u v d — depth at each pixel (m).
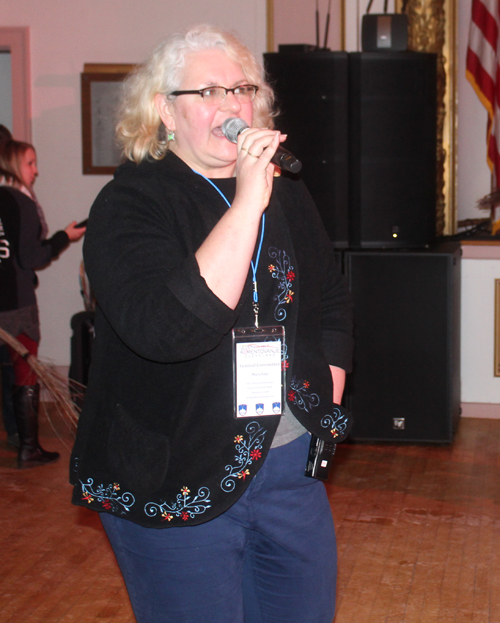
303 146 3.66
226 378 1.25
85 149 4.51
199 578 1.26
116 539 1.30
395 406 3.81
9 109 4.81
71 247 4.62
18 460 3.65
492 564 2.64
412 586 2.51
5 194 3.61
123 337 1.14
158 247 1.17
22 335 3.65
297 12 4.27
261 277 1.30
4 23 4.50
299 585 1.38
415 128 3.63
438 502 3.16
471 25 4.22
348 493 3.27
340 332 1.54
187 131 1.28
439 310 3.71
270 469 1.31
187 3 4.36
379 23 3.64
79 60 4.48
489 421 4.18
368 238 3.73
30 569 2.67
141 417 1.23
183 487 1.23
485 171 4.39
